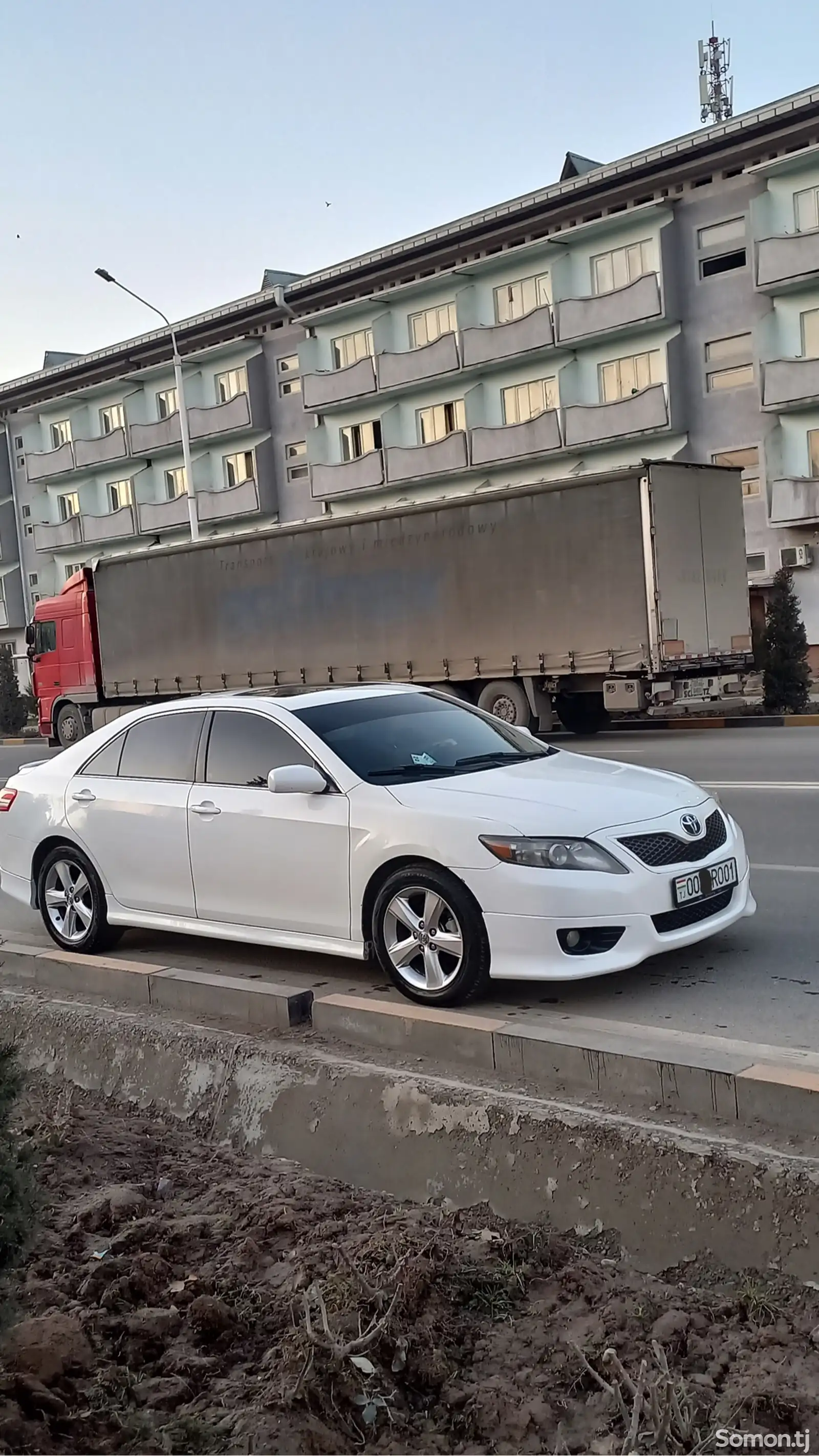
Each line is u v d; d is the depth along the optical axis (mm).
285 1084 4266
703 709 21609
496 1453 2479
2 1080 2561
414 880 5332
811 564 27391
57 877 7004
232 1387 2664
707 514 17234
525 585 17734
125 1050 4832
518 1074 4156
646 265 29750
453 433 33625
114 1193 3592
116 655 23469
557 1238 3322
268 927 5965
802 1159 3203
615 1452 2418
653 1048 3939
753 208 27484
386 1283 2904
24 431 49562
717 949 6188
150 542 45000
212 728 6398
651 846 5273
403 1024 4492
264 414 40250
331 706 6277
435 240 33344
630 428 29953
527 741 6637
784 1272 3029
